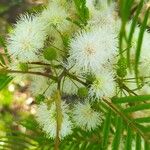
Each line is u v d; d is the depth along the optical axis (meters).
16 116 0.41
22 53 0.17
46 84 0.18
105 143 0.17
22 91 0.41
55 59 0.17
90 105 0.18
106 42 0.16
